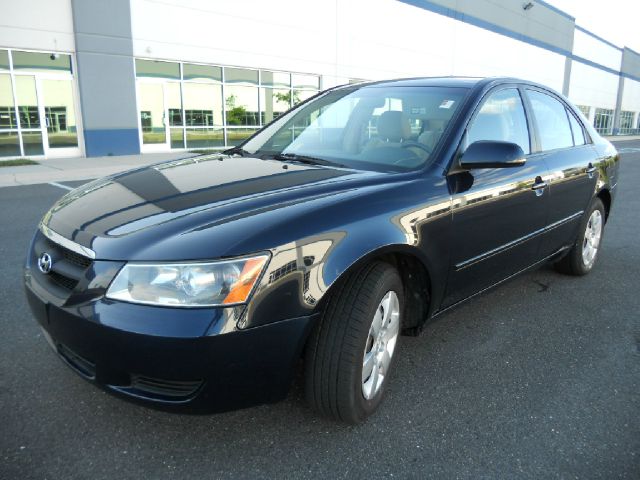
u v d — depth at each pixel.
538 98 3.64
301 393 2.49
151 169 2.88
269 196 2.19
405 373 2.74
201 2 16.59
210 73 17.38
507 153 2.48
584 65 44.78
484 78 3.26
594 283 4.27
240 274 1.80
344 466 2.01
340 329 2.06
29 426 2.19
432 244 2.43
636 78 58.94
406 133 2.88
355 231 2.10
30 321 3.21
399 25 24.20
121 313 1.80
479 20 29.91
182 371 1.79
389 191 2.35
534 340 3.18
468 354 2.97
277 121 3.60
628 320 3.53
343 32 21.34
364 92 3.40
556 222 3.58
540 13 36.19
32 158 14.32
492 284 3.11
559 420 2.36
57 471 1.93
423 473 1.99
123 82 15.30
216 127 18.00
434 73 27.11
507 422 2.33
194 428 2.21
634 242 5.79
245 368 1.85
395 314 2.40
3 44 13.29
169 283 1.78
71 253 2.04
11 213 6.80
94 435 2.14
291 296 1.90
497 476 1.99
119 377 1.89
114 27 14.81
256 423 2.25
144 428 2.20
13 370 2.63
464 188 2.65
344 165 2.75
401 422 2.30
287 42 19.30
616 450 2.16
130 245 1.89
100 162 13.58
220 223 1.94
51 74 14.24
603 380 2.73
